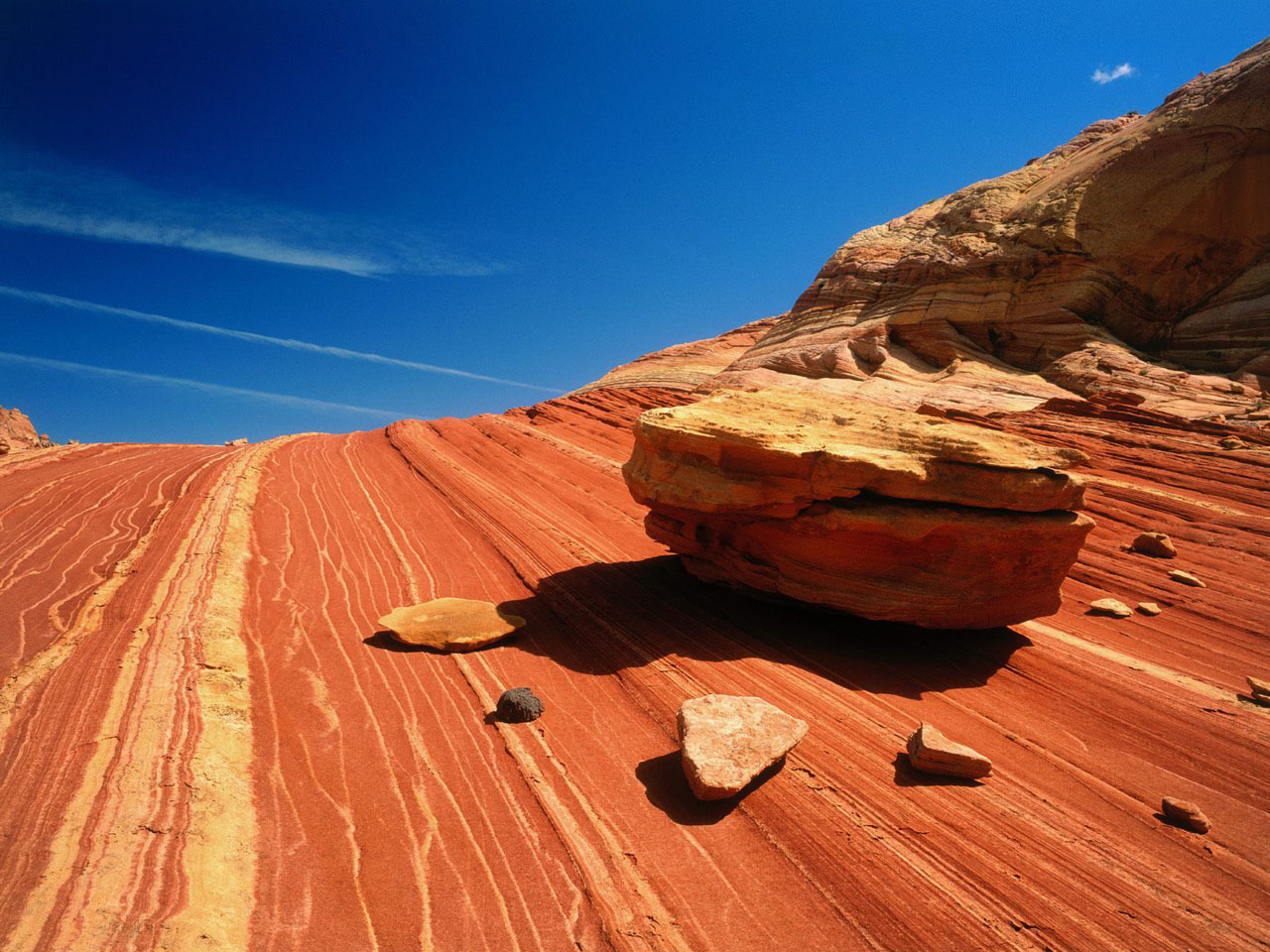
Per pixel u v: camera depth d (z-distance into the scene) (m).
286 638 9.14
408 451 22.44
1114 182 33.91
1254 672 9.90
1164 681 9.35
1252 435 20.80
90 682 7.01
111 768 5.69
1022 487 9.29
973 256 36.28
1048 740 7.75
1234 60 33.56
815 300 43.19
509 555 13.20
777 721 7.03
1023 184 40.25
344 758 6.56
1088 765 7.31
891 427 10.20
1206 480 17.94
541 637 9.75
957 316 35.19
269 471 18.70
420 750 6.80
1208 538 14.93
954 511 9.38
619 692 8.23
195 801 5.42
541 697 8.02
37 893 4.36
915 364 35.06
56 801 5.25
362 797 5.99
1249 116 30.44
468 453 22.52
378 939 4.54
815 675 8.70
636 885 5.21
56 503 14.09
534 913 4.88
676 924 4.85
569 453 22.31
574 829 5.80
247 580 11.02
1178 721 8.34
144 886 4.50
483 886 5.11
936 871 5.42
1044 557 9.80
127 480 16.23
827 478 9.28
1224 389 25.88
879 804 6.17
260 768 6.19
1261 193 30.45
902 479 9.21
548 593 11.27
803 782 6.43
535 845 5.59
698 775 6.07
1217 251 31.77
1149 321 32.78
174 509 13.88
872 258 42.28
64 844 4.81
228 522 13.46
